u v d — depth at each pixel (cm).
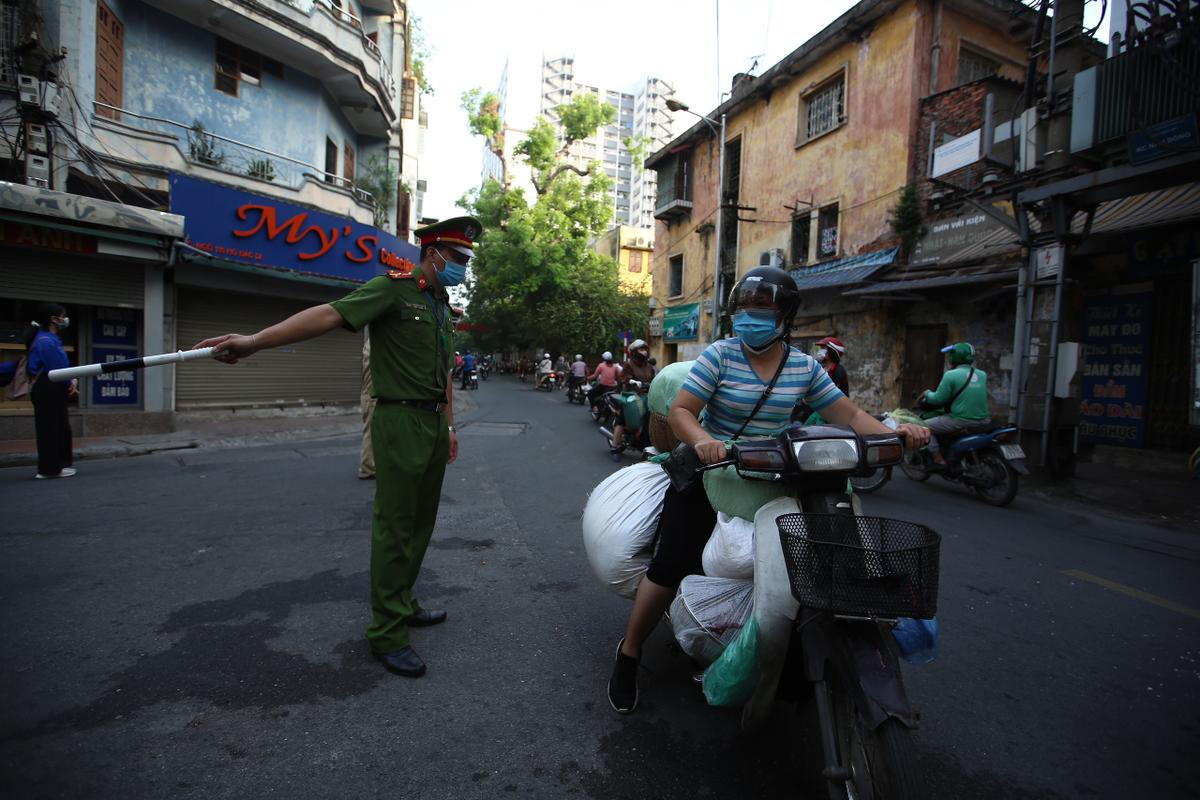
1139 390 877
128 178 1016
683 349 2125
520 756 213
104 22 1048
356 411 1410
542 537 466
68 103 929
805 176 1535
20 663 261
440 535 466
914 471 736
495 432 1106
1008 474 627
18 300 876
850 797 166
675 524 235
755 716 199
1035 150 798
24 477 636
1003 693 269
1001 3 1240
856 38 1366
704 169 2020
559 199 3070
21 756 201
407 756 210
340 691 249
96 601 325
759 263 1709
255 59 1284
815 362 222
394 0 1727
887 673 160
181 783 192
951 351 677
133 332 984
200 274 1099
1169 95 625
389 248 1410
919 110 1224
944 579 411
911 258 1209
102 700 235
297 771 200
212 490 582
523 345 4003
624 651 241
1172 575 434
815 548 155
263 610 321
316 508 522
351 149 1659
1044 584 407
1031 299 784
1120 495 684
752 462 181
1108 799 204
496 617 326
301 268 1216
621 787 199
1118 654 309
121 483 608
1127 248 880
